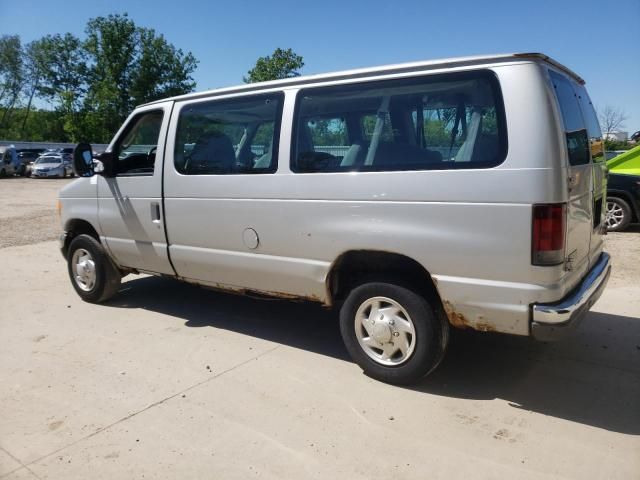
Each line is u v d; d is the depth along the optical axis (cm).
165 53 5903
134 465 309
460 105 350
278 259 430
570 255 347
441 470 299
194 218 480
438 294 377
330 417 355
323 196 397
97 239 595
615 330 498
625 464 301
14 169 3278
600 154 441
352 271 419
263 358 450
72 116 5141
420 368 380
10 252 925
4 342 496
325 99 407
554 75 356
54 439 336
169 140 496
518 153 325
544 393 383
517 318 335
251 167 441
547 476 292
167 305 600
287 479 294
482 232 337
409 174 361
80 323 546
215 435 337
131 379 415
